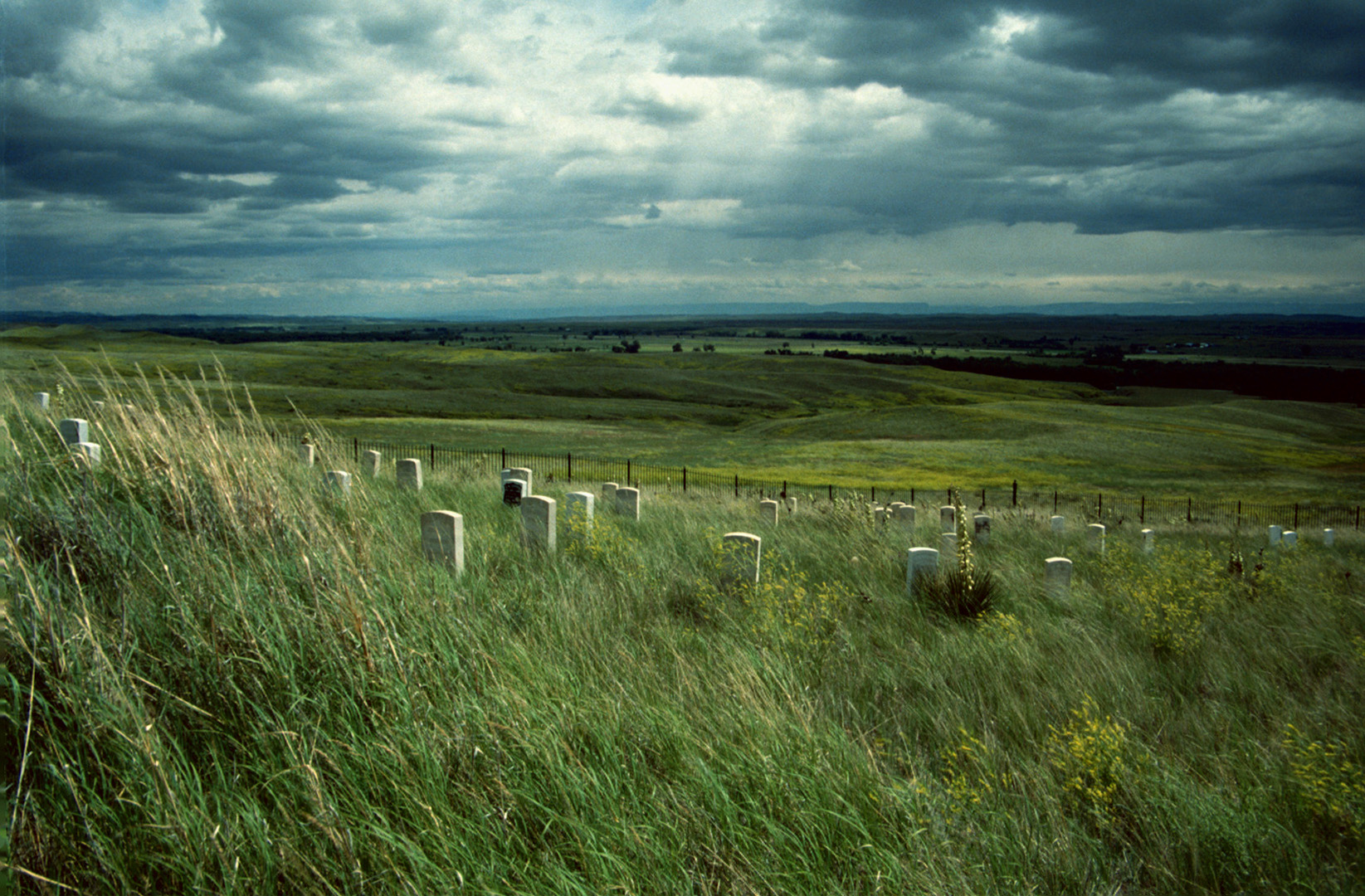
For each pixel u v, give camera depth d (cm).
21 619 299
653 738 355
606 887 254
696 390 12094
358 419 6588
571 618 531
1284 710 515
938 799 339
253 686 325
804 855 285
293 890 242
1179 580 923
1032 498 3778
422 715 328
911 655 574
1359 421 9800
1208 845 342
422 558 606
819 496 2905
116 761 271
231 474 543
